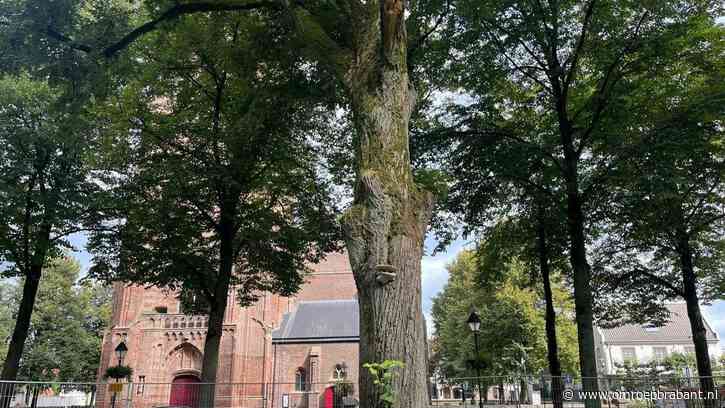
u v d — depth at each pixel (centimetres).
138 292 3484
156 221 1612
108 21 1045
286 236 1739
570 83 1673
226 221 1667
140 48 1538
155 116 1680
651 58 1433
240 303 1911
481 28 1422
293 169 1811
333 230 1781
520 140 1569
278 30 1268
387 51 680
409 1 1289
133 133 1692
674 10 1389
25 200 1605
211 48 1541
